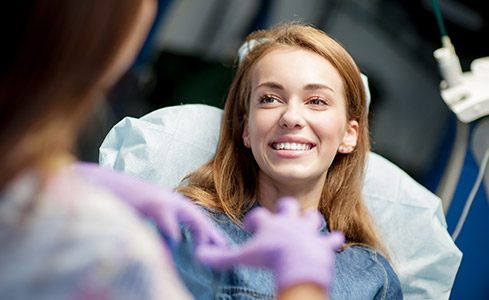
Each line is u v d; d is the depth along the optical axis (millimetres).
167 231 806
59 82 664
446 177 1878
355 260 1514
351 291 1454
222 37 3127
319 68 1506
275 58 1516
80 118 683
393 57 3289
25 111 656
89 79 678
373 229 1613
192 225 839
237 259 777
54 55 662
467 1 3150
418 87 3264
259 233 775
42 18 658
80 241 659
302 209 1546
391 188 1770
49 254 654
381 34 3297
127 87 2588
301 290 715
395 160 3145
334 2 3258
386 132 3195
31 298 651
